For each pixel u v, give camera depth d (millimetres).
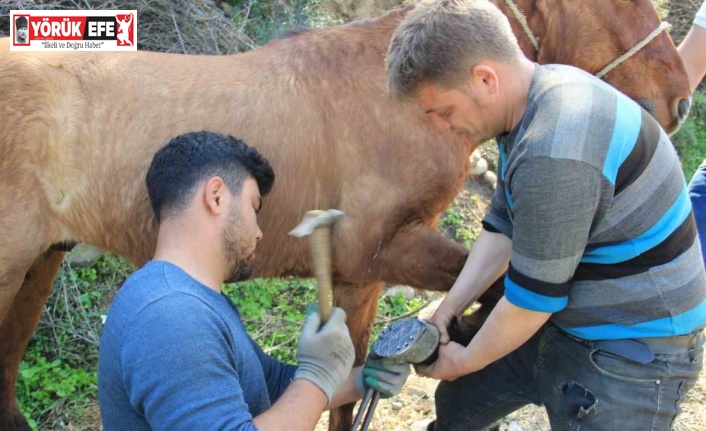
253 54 2664
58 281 3742
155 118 2457
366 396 2043
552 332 2023
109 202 2461
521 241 1627
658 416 1890
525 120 1624
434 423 2818
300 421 1611
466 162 2553
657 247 1730
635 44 2627
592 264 1774
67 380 3438
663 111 2707
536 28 2699
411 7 2605
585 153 1534
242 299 4055
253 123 2486
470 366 1934
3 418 2990
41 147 2406
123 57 2551
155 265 1582
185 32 4785
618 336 1835
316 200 2535
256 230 1731
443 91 1663
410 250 2504
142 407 1479
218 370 1473
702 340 1920
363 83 2514
